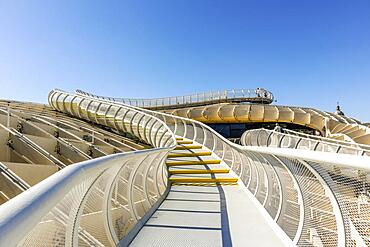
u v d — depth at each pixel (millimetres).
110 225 3756
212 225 5262
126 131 23500
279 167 4930
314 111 38188
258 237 4602
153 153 5930
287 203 4613
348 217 2453
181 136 22047
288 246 3934
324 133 35000
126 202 5223
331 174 2703
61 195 1519
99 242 3494
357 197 2314
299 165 3666
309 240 3293
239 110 35969
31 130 12180
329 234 2811
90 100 26016
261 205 6375
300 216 3666
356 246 2334
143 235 4664
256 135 21875
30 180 7695
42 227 1722
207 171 11977
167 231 4875
